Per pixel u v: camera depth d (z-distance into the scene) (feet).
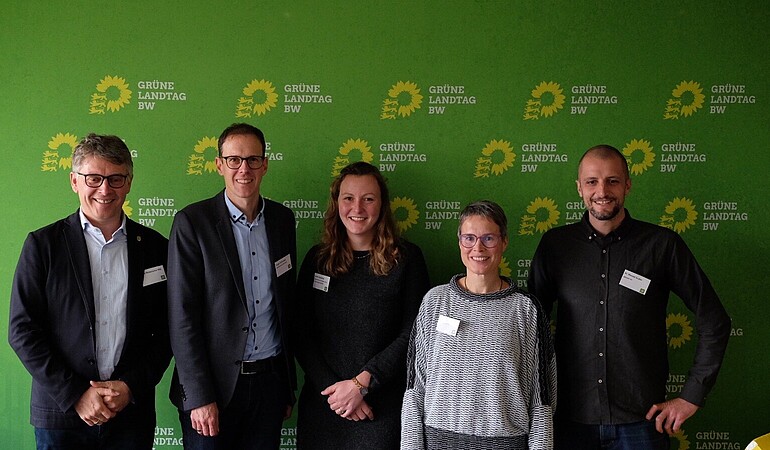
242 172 7.74
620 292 7.82
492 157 9.64
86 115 9.46
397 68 9.56
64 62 9.41
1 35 9.36
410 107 9.60
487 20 9.54
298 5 9.48
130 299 7.67
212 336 7.73
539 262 8.46
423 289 8.37
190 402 7.47
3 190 9.44
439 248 9.74
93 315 7.47
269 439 8.17
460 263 9.73
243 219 8.01
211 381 7.63
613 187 7.77
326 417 8.13
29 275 7.29
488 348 7.04
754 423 9.73
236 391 7.81
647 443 7.79
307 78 9.55
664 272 7.96
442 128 9.62
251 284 7.98
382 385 7.97
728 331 7.93
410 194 9.69
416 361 7.45
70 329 7.39
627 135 9.61
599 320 7.84
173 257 7.67
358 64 9.55
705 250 9.69
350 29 9.53
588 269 7.99
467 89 9.59
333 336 8.23
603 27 9.55
